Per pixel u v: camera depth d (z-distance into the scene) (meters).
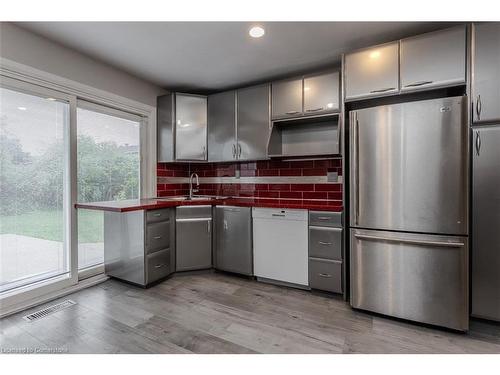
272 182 3.35
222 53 2.53
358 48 2.43
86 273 2.73
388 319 2.07
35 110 2.31
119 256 2.77
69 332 1.88
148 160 3.33
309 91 2.73
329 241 2.44
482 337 1.82
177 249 2.96
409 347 1.72
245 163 3.55
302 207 2.55
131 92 3.06
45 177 2.39
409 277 1.96
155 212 2.70
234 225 2.94
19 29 2.12
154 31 2.17
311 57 2.61
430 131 1.87
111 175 2.98
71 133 2.52
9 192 2.17
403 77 2.06
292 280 2.62
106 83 2.79
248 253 2.84
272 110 2.95
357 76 2.23
